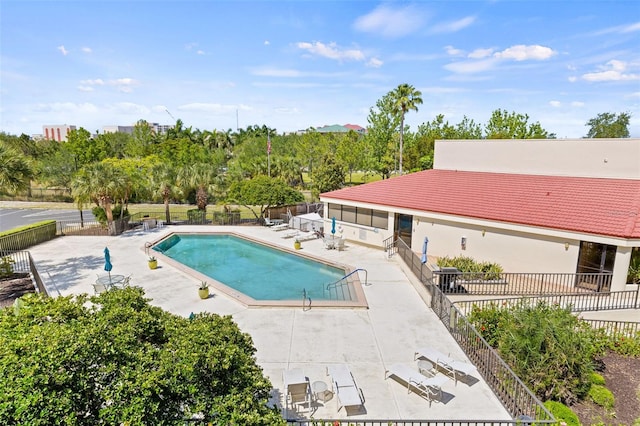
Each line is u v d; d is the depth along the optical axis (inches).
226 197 1309.1
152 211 1587.1
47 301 277.9
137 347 244.8
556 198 765.9
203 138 3191.4
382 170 2239.2
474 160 1043.3
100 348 222.4
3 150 776.9
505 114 1924.2
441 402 351.3
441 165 1122.7
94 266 783.1
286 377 355.3
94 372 215.2
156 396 220.5
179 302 596.1
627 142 804.0
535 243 697.6
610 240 598.2
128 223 1154.7
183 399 233.0
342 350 447.2
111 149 2773.1
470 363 418.6
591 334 486.3
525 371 399.9
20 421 187.3
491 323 496.1
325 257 860.0
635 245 583.5
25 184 802.2
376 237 932.0
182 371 227.9
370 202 925.2
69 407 199.0
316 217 1170.6
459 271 669.9
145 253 884.6
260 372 283.0
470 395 362.3
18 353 207.6
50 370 200.2
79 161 2124.8
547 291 639.8
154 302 594.9
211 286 665.0
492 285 653.9
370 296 623.8
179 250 983.6
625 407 397.4
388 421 283.1
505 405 346.3
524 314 439.8
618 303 588.7
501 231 737.6
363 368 408.8
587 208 699.4
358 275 732.0
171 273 740.7
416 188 973.2
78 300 290.4
